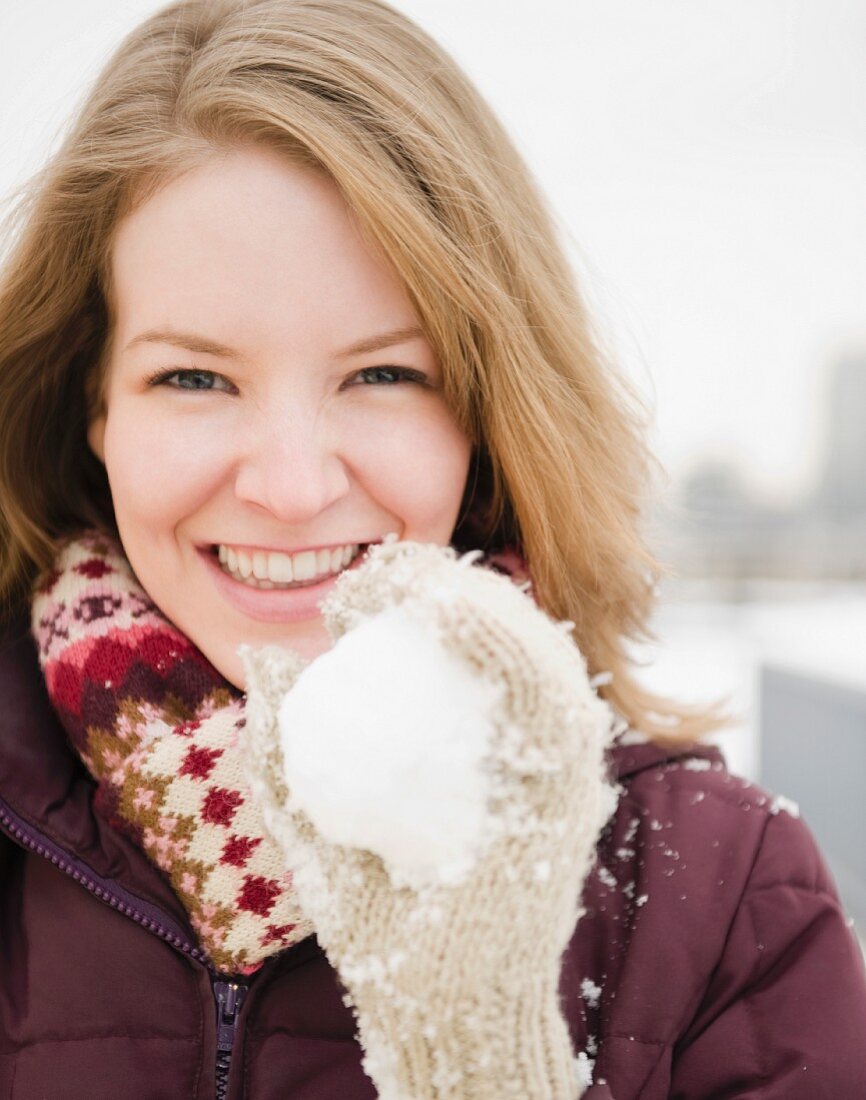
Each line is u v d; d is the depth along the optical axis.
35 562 1.29
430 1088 0.75
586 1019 1.00
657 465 1.48
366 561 0.89
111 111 1.07
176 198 0.97
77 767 1.13
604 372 1.38
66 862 1.01
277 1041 0.97
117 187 1.04
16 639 1.25
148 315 0.99
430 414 1.09
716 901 1.03
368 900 0.80
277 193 0.96
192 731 1.02
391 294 1.01
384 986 0.76
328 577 1.10
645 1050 0.96
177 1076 0.96
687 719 1.35
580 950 1.03
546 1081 0.76
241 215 0.96
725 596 13.44
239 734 0.96
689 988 0.99
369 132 1.05
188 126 1.00
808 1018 0.96
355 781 0.73
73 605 1.16
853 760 3.11
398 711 0.74
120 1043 0.97
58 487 1.32
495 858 0.76
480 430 1.18
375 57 1.09
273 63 1.04
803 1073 0.93
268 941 0.95
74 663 1.10
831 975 0.99
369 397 1.05
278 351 0.98
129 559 1.12
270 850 0.96
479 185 1.12
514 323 1.14
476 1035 0.74
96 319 1.17
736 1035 0.97
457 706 0.74
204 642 1.11
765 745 3.99
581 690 0.77
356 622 0.84
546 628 0.82
